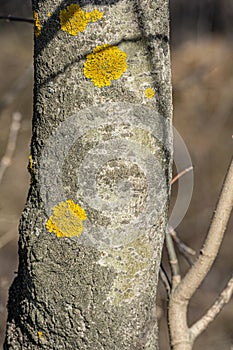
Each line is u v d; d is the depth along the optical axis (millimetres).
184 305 1048
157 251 924
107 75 887
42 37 905
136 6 890
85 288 905
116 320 910
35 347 935
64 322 913
